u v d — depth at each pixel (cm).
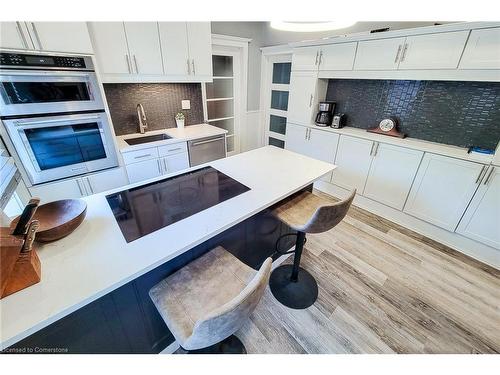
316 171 185
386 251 234
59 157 210
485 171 202
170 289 109
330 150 324
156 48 253
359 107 314
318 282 197
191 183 164
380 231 264
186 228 115
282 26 154
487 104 218
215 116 411
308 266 213
